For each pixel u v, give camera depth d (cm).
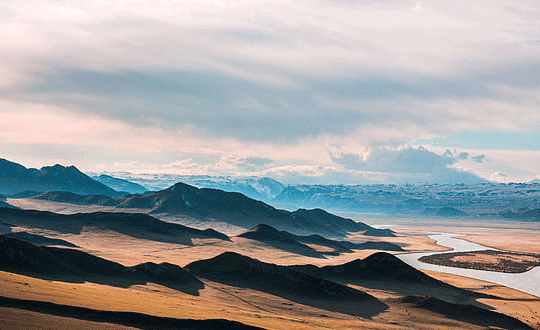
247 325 10744
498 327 15150
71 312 9938
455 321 15238
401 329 13575
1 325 8331
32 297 10206
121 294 13038
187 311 11644
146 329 9881
